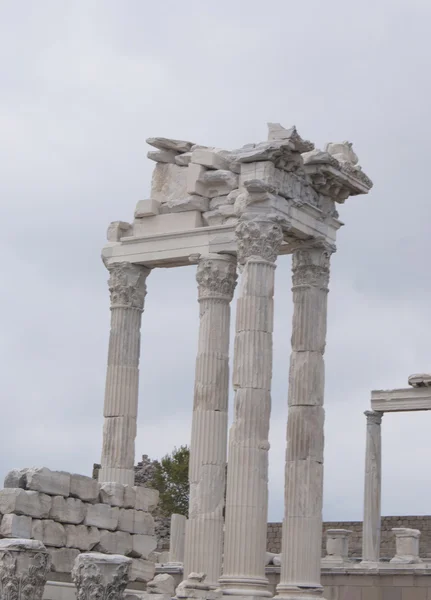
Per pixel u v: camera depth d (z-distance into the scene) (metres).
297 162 48.81
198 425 50.28
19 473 37.81
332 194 51.12
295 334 50.19
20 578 32.75
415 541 63.72
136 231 53.72
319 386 49.50
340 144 51.66
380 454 73.62
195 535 49.09
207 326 51.03
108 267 53.94
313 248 50.62
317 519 48.12
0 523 36.84
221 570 49.47
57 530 38.12
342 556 64.69
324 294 50.81
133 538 41.03
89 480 39.59
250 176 48.25
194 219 52.09
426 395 72.25
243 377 46.56
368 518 72.25
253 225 47.59
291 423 49.03
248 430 46.12
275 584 60.22
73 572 33.69
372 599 59.97
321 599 46.66
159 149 53.91
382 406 73.50
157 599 38.56
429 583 58.84
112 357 53.19
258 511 45.72
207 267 51.22
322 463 48.88
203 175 52.03
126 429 52.53
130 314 53.53
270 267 47.72
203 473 49.72
